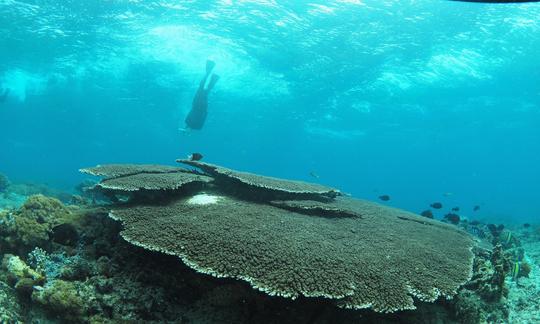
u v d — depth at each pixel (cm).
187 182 613
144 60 2683
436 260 521
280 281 376
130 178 599
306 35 1970
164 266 455
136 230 464
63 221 546
